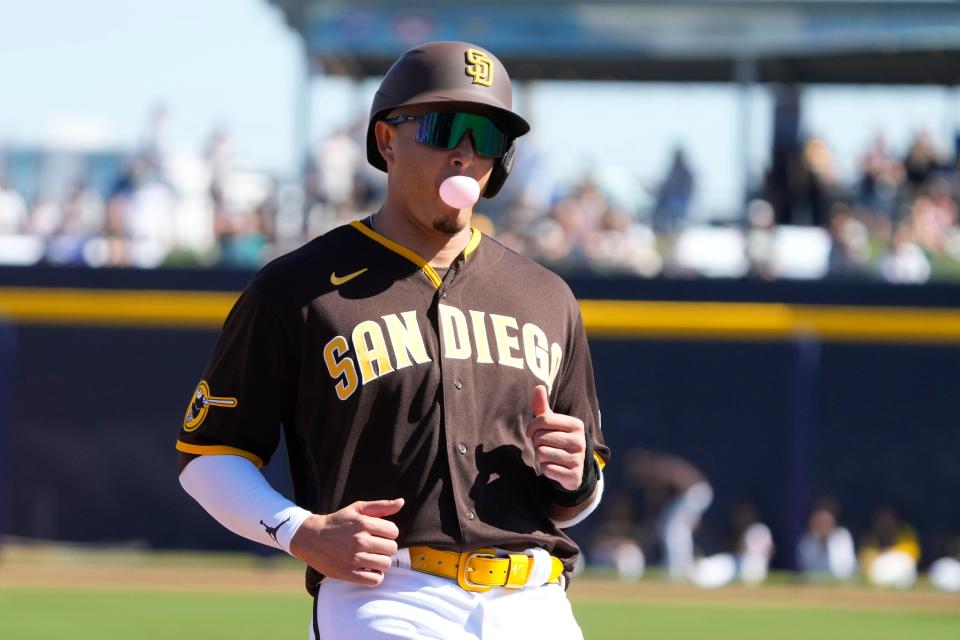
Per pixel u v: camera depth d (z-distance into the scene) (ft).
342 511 31.53
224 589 113.70
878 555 133.80
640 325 136.36
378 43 155.53
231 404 33.83
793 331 134.92
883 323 134.31
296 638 89.92
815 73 167.53
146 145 153.89
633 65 169.78
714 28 155.94
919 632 97.76
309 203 153.58
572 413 36.99
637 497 136.15
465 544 32.55
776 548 134.10
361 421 32.78
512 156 36.11
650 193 154.81
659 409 137.18
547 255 149.28
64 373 138.72
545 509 34.86
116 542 137.28
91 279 139.85
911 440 135.85
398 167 34.17
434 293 34.17
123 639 88.38
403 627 32.12
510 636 32.71
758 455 135.74
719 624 100.22
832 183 155.53
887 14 153.17
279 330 33.40
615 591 120.06
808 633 96.53
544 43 157.17
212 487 33.50
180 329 139.03
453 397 33.14
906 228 149.48
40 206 152.66
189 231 150.51
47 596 107.45
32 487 137.49
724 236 152.76
